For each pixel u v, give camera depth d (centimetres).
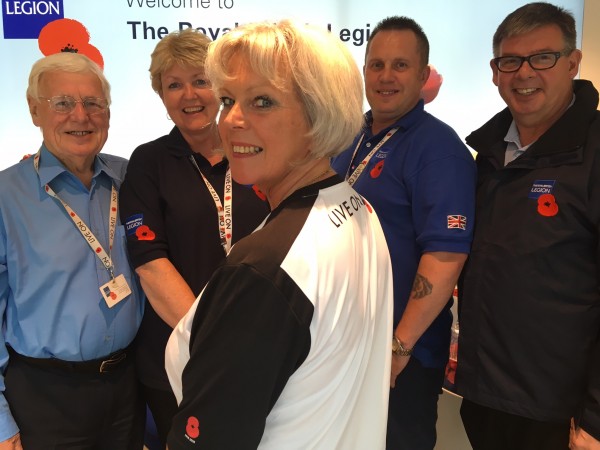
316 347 76
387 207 157
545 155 137
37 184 146
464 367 152
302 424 80
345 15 250
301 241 75
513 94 144
